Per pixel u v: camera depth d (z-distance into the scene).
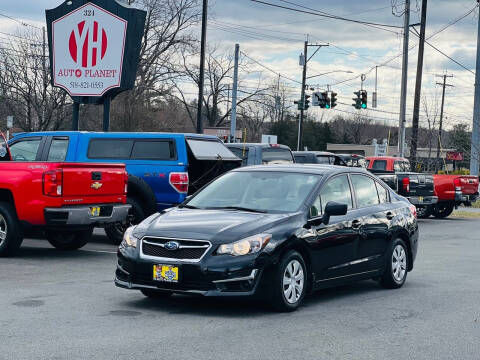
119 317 7.54
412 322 7.77
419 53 39.06
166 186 14.33
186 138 14.60
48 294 8.78
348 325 7.52
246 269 7.58
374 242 9.66
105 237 15.97
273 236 7.84
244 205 8.73
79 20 22.31
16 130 54.31
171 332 6.91
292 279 8.09
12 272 10.55
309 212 8.52
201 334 6.86
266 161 19.72
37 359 5.81
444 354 6.41
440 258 14.05
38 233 16.19
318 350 6.40
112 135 14.75
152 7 50.38
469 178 26.11
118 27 22.03
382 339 6.92
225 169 15.29
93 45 22.25
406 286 10.43
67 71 22.52
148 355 6.03
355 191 9.66
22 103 40.44
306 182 8.96
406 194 23.08
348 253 9.09
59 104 38.84
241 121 79.38
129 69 22.12
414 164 39.03
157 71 51.62
